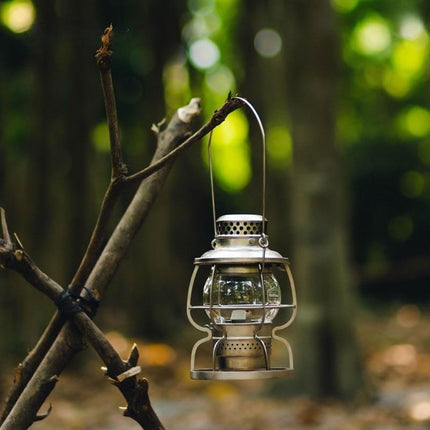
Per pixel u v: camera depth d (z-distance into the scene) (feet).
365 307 73.72
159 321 55.67
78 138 46.11
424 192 77.41
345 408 31.42
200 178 70.64
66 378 38.96
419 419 28.35
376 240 77.82
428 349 49.44
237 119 83.56
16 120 55.42
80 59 46.24
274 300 9.91
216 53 76.18
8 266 9.09
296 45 33.09
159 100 55.93
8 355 40.98
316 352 32.42
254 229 9.62
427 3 74.28
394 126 85.30
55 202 44.60
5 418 9.66
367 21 84.53
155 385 38.58
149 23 55.72
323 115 32.78
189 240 68.39
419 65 87.30
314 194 32.53
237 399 33.30
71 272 44.73
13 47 49.70
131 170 59.72
